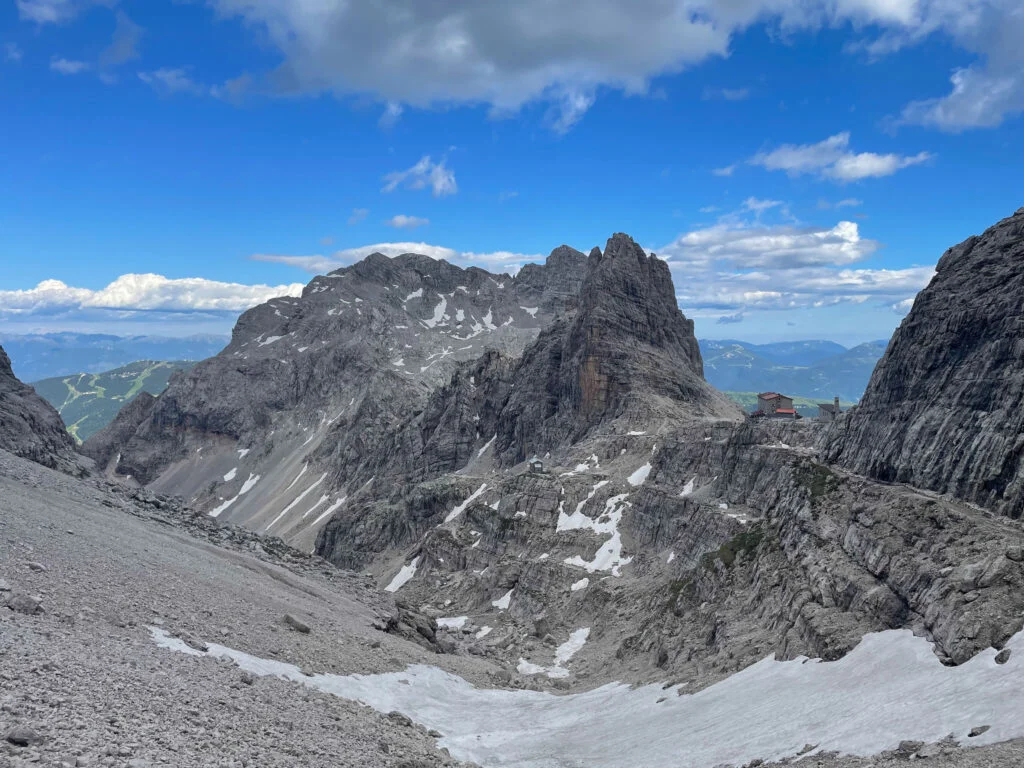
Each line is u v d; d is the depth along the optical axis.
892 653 42.97
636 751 44.12
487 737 48.62
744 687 50.72
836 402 146.62
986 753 26.08
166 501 99.31
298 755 27.25
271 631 52.06
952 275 70.31
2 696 21.88
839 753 32.06
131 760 20.27
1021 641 35.34
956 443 59.16
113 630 36.41
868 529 57.59
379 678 54.25
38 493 66.62
